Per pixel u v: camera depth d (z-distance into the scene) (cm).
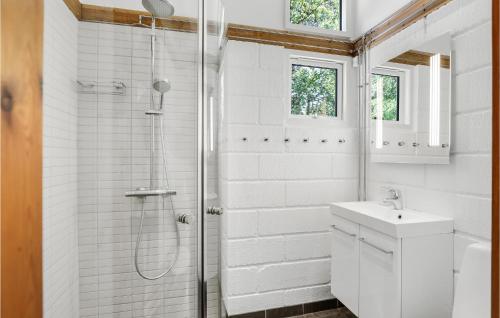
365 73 221
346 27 232
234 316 201
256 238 206
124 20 126
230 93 201
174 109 123
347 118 233
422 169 170
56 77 123
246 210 204
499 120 44
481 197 134
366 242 159
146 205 126
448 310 145
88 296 129
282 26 217
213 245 140
